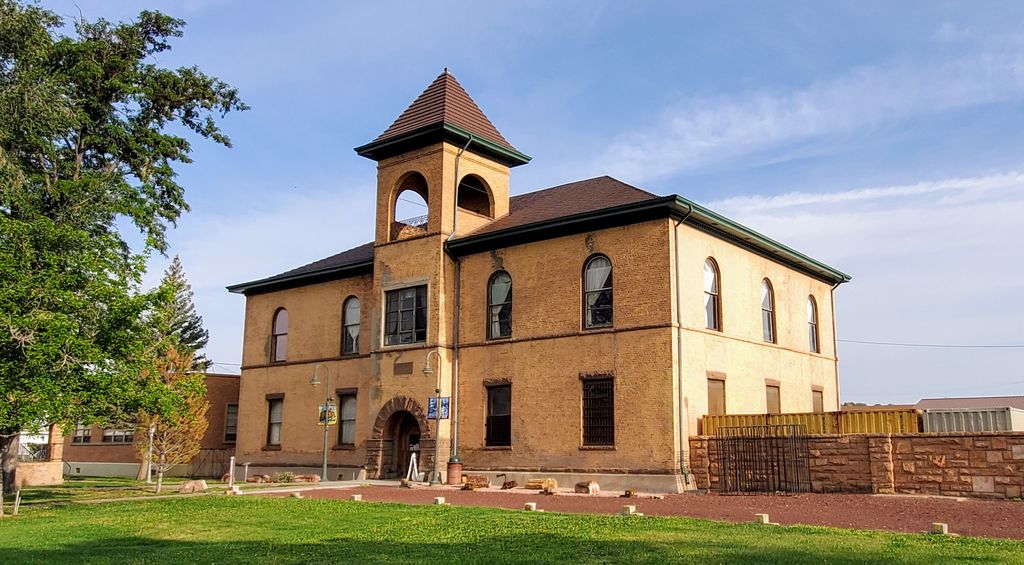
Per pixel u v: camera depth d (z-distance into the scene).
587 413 27.36
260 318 39.66
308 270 37.81
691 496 23.23
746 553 11.92
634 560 11.54
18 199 27.05
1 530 16.42
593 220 27.64
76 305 19.08
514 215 32.88
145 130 32.97
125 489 29.78
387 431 31.78
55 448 38.47
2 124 26.81
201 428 35.84
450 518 17.31
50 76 29.33
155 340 23.25
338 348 35.75
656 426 25.59
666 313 25.97
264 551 13.21
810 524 16.17
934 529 14.53
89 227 30.33
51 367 18.59
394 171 33.31
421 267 31.59
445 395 30.38
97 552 13.45
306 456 35.97
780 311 33.22
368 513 18.61
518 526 15.63
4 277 18.77
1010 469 20.58
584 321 28.00
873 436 22.59
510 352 29.48
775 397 31.86
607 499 22.50
